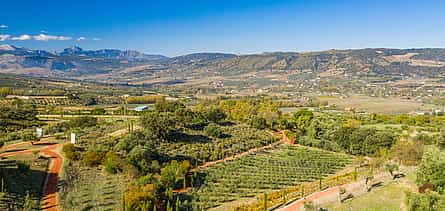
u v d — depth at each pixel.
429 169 68.62
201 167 90.88
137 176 71.75
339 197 70.50
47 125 119.62
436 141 111.56
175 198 68.38
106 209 57.03
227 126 138.00
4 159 71.69
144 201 57.81
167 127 103.19
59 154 79.44
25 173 64.62
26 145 86.75
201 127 124.06
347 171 99.94
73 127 112.88
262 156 109.06
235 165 95.81
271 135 137.62
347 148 129.00
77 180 66.88
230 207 68.25
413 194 62.88
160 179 71.56
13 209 52.47
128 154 79.06
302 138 137.62
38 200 57.38
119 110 161.12
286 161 104.56
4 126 112.75
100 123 119.69
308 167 100.50
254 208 65.31
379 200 68.88
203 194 72.50
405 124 157.38
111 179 69.69
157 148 91.56
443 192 64.94
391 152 111.19
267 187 81.56
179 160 90.06
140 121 107.25
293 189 78.62
